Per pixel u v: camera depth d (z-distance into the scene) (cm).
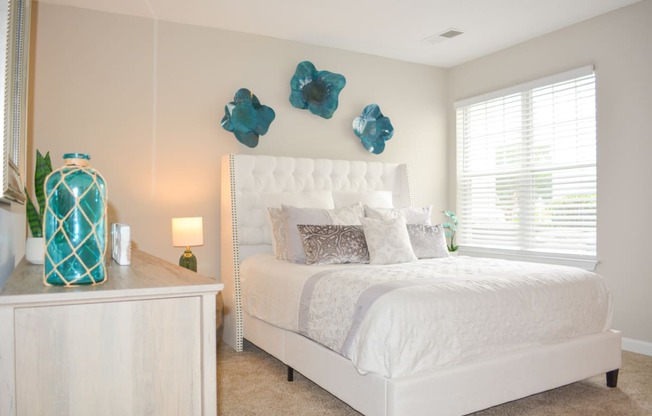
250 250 399
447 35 430
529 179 445
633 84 365
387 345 208
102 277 118
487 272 272
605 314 284
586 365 269
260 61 431
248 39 426
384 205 428
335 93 448
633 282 364
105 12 375
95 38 372
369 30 418
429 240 361
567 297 264
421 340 212
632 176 365
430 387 210
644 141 358
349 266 313
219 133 414
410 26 407
